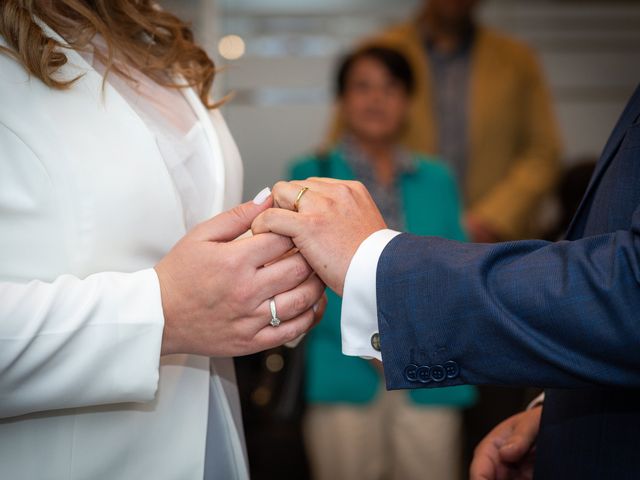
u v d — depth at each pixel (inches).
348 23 139.9
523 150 122.5
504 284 34.0
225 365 43.8
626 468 34.7
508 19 144.7
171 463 38.3
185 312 35.8
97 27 37.4
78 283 34.4
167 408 38.4
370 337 37.2
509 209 116.1
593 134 147.3
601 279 32.0
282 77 139.3
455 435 89.0
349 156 91.7
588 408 36.7
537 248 35.4
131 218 36.0
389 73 93.2
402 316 35.6
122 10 40.3
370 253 36.8
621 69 145.7
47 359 33.3
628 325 31.3
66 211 34.7
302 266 37.2
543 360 33.0
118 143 36.2
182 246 36.3
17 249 34.6
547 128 121.6
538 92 122.0
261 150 139.6
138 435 37.6
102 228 35.3
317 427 88.7
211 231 36.9
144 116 38.7
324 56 139.6
